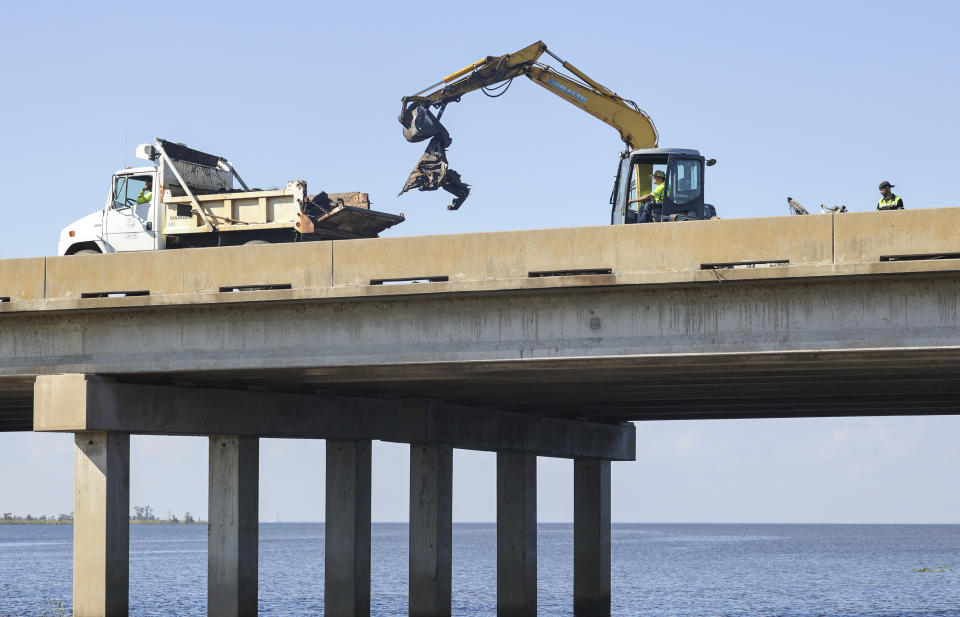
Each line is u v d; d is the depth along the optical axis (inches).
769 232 900.6
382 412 1333.7
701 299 927.0
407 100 1451.8
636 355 936.9
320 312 1017.5
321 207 1316.4
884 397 1375.5
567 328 954.7
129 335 1067.9
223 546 1168.8
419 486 1346.0
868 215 881.5
